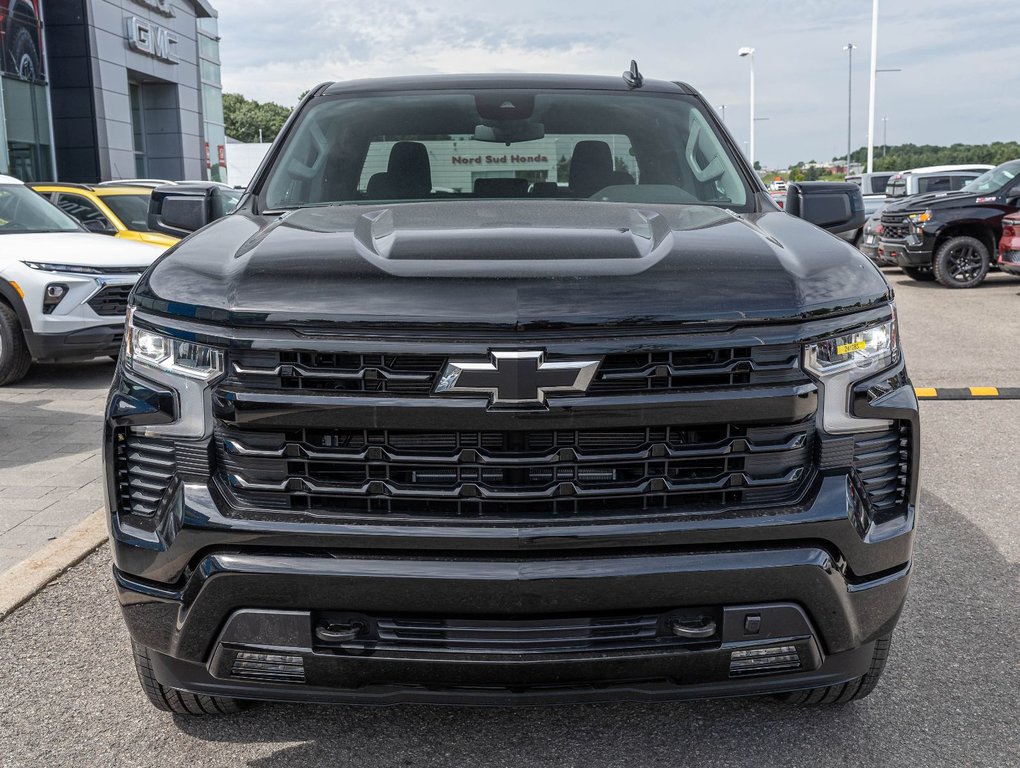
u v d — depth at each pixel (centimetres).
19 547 416
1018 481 504
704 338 207
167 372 216
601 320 203
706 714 276
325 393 205
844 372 216
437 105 358
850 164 5684
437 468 209
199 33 4219
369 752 259
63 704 286
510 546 206
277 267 219
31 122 2870
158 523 218
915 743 262
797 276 220
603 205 296
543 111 354
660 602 211
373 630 214
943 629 331
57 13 2953
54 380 814
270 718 276
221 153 4488
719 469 214
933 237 1422
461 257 220
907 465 229
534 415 203
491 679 213
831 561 215
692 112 362
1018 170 1429
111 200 1112
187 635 219
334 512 210
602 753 257
